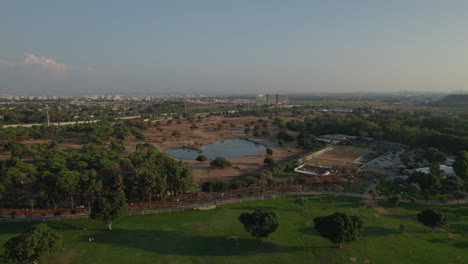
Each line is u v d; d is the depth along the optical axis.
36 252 49.84
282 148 185.88
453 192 87.00
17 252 48.34
